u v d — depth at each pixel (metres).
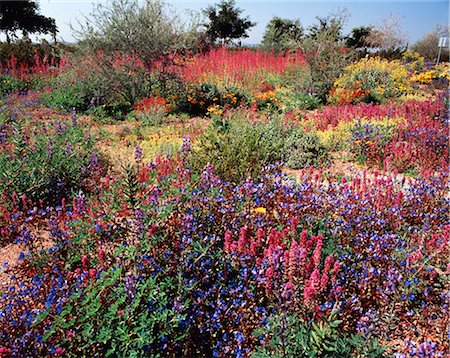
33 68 18.23
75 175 6.29
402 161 7.35
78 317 3.08
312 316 3.23
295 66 19.23
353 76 17.16
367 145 8.04
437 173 7.16
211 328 3.27
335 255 3.98
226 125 8.70
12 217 5.16
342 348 2.86
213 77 15.86
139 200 4.38
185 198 4.75
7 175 5.51
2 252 4.62
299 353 2.79
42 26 40.84
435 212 5.30
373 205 5.21
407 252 4.13
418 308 3.71
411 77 19.86
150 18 13.05
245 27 40.09
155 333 3.04
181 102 12.56
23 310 3.42
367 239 4.42
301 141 7.95
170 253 3.74
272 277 3.33
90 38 12.84
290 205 4.88
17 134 6.40
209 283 3.73
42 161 6.16
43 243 4.78
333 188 5.74
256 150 6.85
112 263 3.87
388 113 10.66
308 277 3.38
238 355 2.99
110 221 4.68
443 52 33.91
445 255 4.34
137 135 9.50
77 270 3.50
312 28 17.30
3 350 2.74
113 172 6.96
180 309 3.06
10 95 13.77
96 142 8.64
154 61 13.61
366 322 3.36
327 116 10.89
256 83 16.30
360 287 3.71
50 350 2.91
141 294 3.00
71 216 5.09
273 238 3.86
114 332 2.90
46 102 12.51
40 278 3.78
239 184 5.88
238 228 4.49
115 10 12.82
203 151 6.83
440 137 8.16
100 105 12.78
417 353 2.91
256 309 3.37
